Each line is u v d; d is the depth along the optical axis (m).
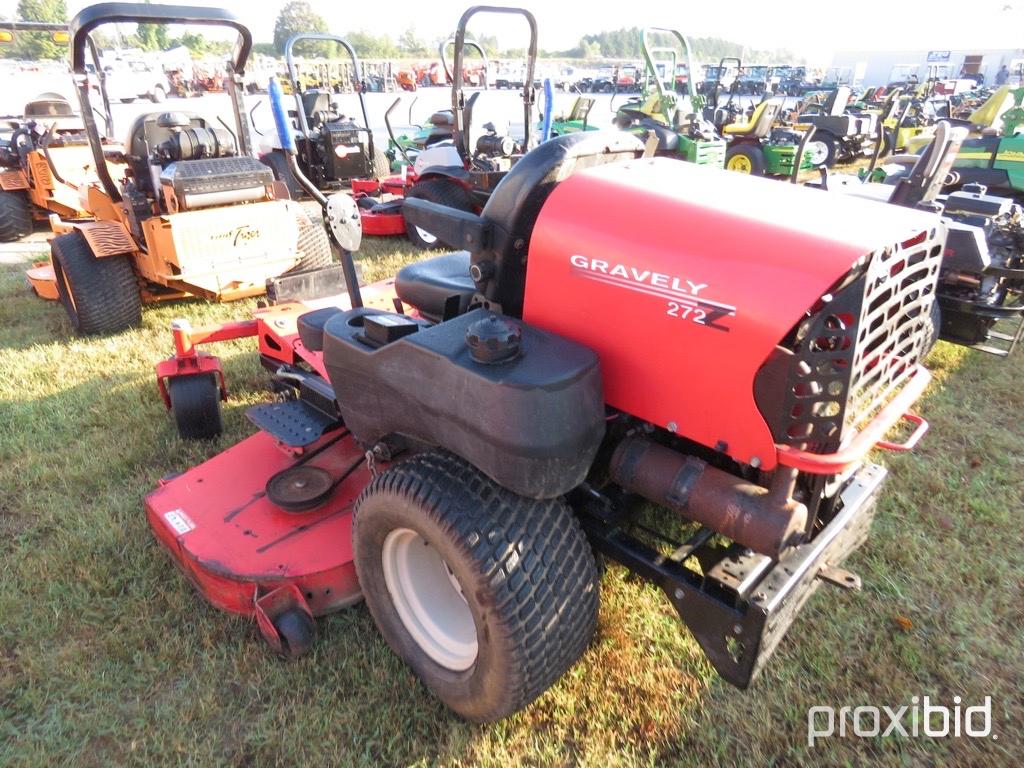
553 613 1.87
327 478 2.76
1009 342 5.19
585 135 2.18
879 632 2.50
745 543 1.79
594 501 2.20
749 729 2.15
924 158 4.36
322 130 9.84
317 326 2.66
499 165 7.42
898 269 1.78
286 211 5.32
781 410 1.62
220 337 3.79
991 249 4.39
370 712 2.21
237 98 5.20
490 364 1.77
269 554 2.48
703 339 1.69
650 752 2.08
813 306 1.59
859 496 2.14
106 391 4.25
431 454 2.04
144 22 4.33
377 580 2.26
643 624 2.52
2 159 8.49
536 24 6.00
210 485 2.88
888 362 1.84
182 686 2.29
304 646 2.31
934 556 2.89
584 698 2.26
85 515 3.11
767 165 12.16
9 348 4.96
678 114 11.02
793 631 2.49
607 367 1.92
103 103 7.33
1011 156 8.23
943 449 3.69
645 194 1.92
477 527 1.81
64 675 2.34
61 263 5.01
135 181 5.56
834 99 14.80
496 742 2.11
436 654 2.20
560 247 1.95
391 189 8.97
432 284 2.71
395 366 1.98
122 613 2.57
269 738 2.12
